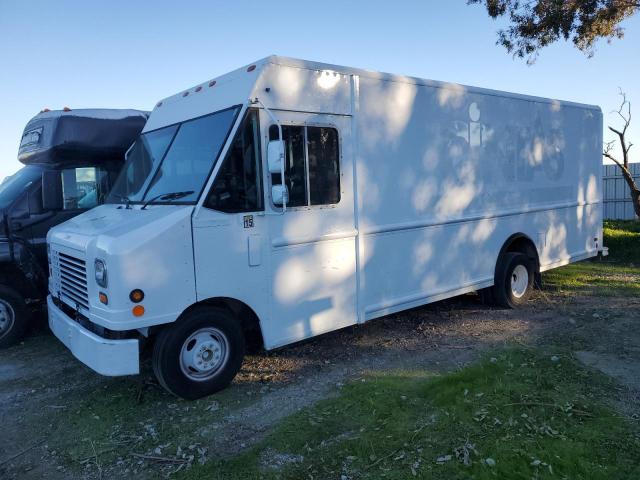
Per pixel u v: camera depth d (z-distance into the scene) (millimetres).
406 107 6078
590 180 9312
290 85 5004
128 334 4539
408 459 3555
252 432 4129
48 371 5762
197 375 4715
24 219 6820
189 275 4480
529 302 7938
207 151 4855
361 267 5680
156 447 3957
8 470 3758
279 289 5055
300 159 5133
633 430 3811
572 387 4555
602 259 11852
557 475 3270
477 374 4809
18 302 6664
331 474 3457
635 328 6379
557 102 8438
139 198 5324
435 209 6508
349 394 4664
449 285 6762
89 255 4477
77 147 7043
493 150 7262
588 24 12508
